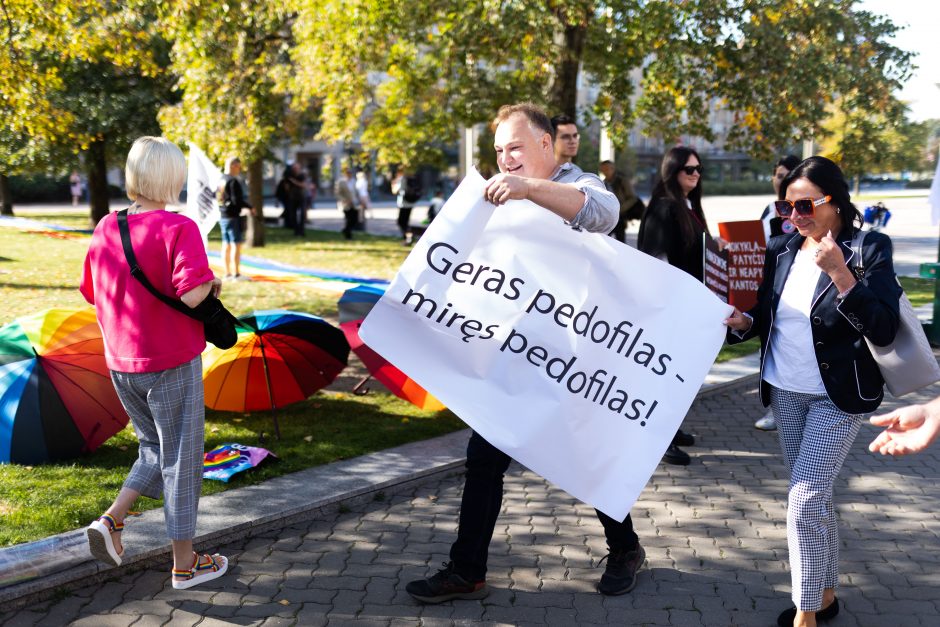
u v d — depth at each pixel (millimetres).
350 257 17203
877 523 4594
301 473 4902
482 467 3553
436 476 5078
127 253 3309
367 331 3309
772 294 3432
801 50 12383
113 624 3367
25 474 4695
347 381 7160
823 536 3219
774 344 3414
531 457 3322
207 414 6047
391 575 3865
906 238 22109
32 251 17172
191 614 3463
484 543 3600
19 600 3457
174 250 3314
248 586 3723
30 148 20922
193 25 14805
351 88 13586
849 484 5188
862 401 3166
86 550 3723
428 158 18547
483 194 3305
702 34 11914
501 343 3336
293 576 3832
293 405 6379
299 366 5691
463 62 12555
